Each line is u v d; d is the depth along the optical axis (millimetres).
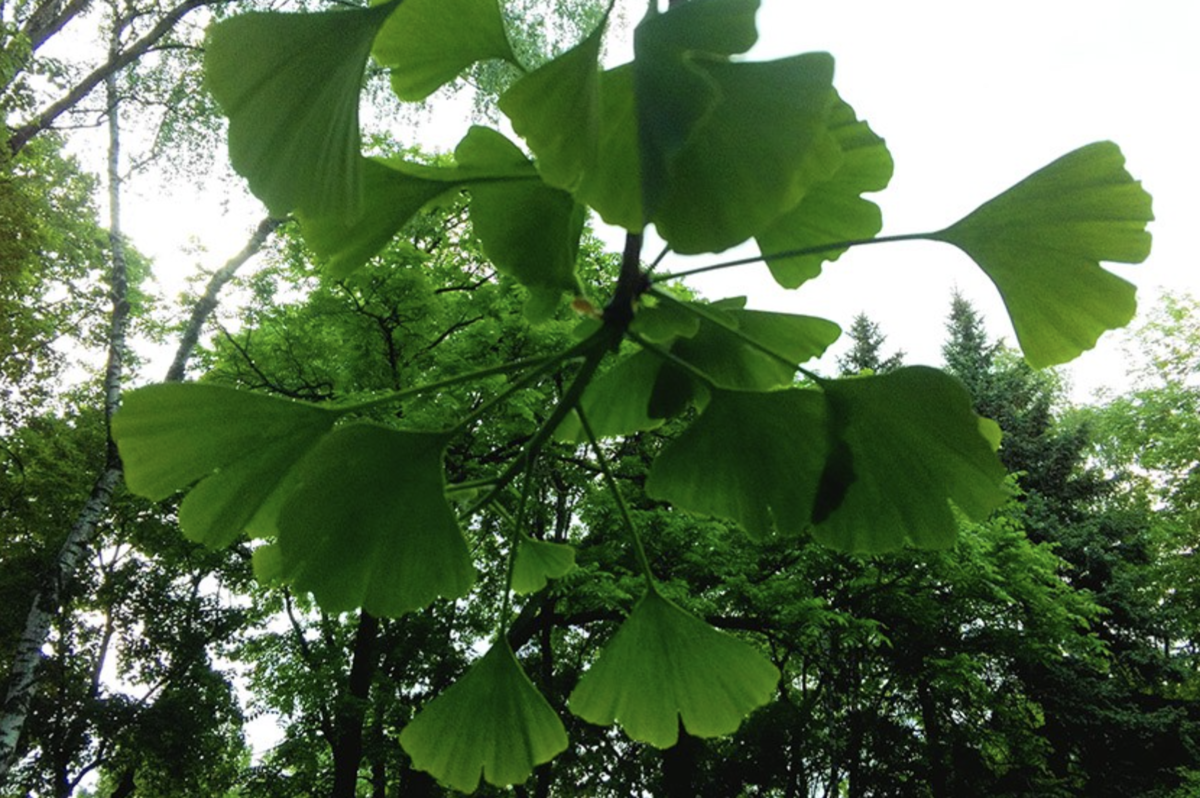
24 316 11555
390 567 782
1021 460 20016
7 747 8922
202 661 16562
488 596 12547
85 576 15688
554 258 821
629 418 1025
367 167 817
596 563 10672
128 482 783
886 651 13727
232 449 806
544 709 920
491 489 804
